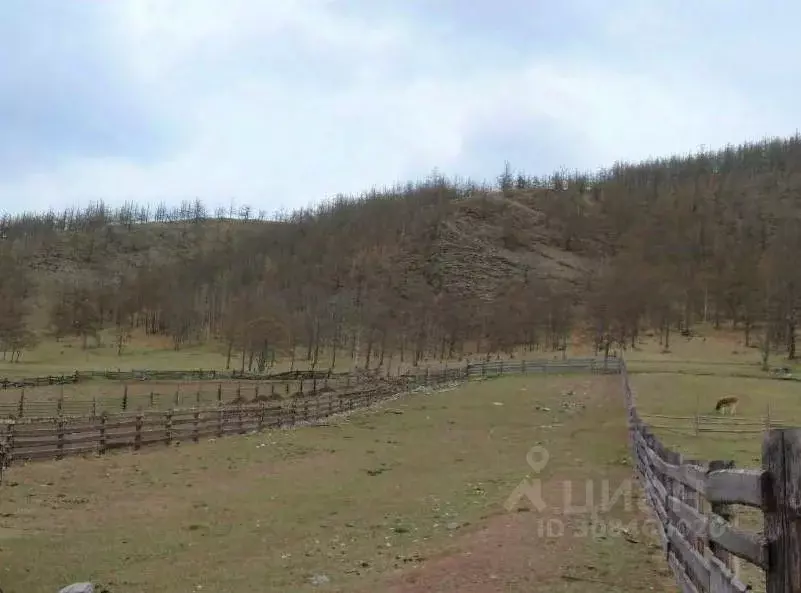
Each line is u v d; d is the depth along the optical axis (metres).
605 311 86.62
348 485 14.99
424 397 37.16
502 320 97.44
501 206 168.12
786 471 2.86
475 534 9.83
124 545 9.82
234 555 9.29
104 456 18.84
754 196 158.50
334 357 81.00
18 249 173.38
